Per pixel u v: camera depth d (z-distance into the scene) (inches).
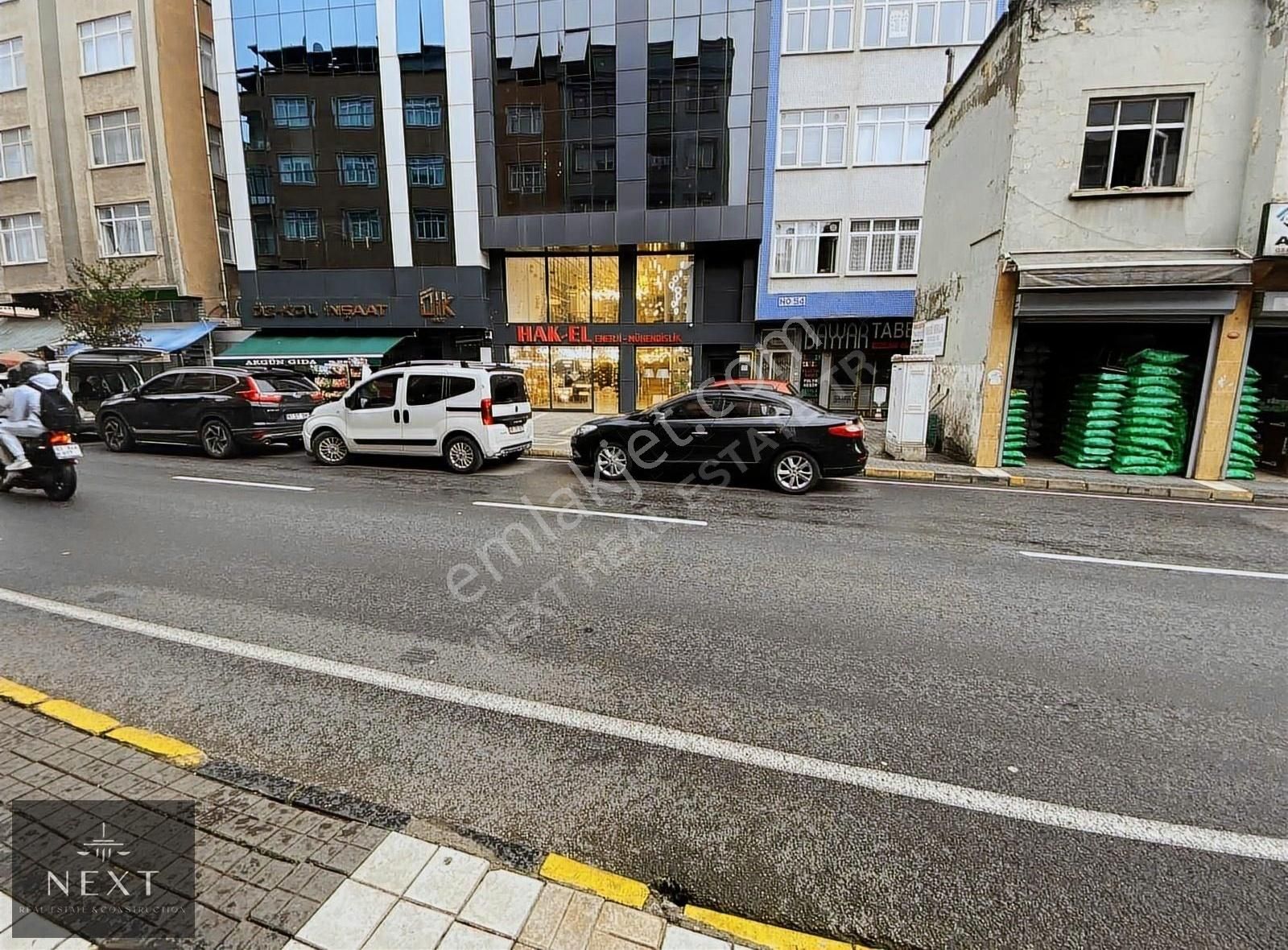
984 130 430.0
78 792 96.1
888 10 696.4
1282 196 345.7
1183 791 102.4
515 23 745.0
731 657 146.7
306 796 97.3
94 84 776.9
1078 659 147.3
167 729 115.2
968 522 276.7
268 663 140.5
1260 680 138.3
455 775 104.0
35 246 829.8
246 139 783.7
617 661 144.0
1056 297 388.2
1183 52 363.3
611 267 802.2
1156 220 378.3
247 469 393.1
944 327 490.3
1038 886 83.7
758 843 90.8
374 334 810.2
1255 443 396.8
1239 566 218.4
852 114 713.6
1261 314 366.3
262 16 761.0
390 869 83.0
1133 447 396.5
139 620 162.4
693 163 740.0
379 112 768.3
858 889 83.1
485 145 758.5
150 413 450.0
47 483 295.3
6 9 794.2
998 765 108.8
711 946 73.9
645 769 106.7
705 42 719.1
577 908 78.3
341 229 791.7
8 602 173.5
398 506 292.0
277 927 74.3
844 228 730.8
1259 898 82.0
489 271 809.5
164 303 797.2
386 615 167.8
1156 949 74.8
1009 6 399.9
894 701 128.6
